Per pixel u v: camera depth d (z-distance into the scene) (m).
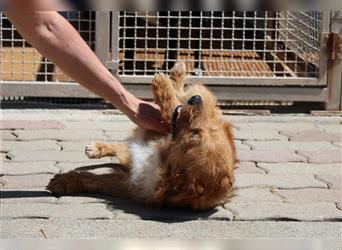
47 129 2.48
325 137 2.48
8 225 1.69
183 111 1.80
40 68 2.92
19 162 2.14
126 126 2.55
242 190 1.95
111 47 2.71
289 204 1.85
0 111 2.68
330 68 2.75
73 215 1.76
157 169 1.82
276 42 2.85
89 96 2.74
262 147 2.35
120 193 1.90
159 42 2.98
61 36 1.77
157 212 1.80
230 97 2.77
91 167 2.10
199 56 2.81
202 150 1.78
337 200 1.89
